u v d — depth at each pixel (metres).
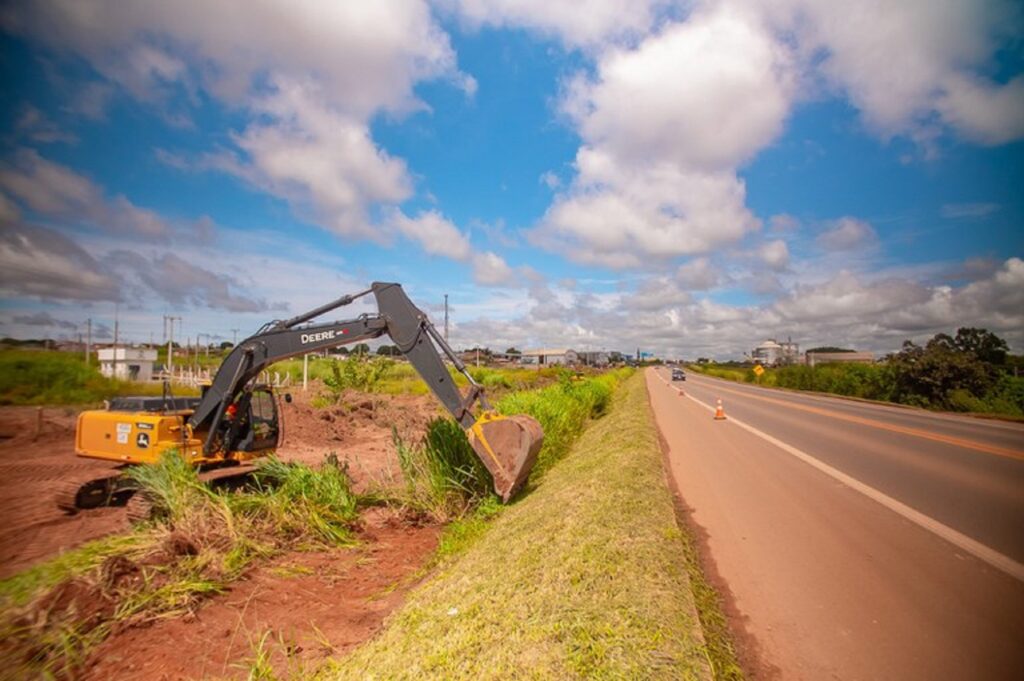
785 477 9.20
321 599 5.91
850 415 21.70
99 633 4.98
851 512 6.96
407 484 9.37
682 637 3.39
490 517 8.55
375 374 31.28
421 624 4.33
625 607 3.74
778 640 3.79
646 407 21.23
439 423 10.17
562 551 4.97
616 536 5.18
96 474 12.33
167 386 10.83
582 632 3.46
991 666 3.44
